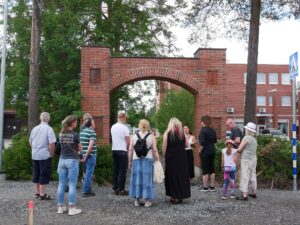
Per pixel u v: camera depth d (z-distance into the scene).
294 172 12.34
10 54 20.05
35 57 15.69
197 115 16.97
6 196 10.68
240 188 10.49
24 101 20.09
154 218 8.40
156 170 9.72
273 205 9.79
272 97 61.84
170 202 10.11
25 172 13.88
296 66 11.84
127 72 16.50
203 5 16.72
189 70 16.72
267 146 13.52
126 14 22.19
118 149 11.00
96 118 16.31
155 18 23.36
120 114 11.15
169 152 9.98
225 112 16.73
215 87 16.77
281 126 61.94
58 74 19.00
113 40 21.61
